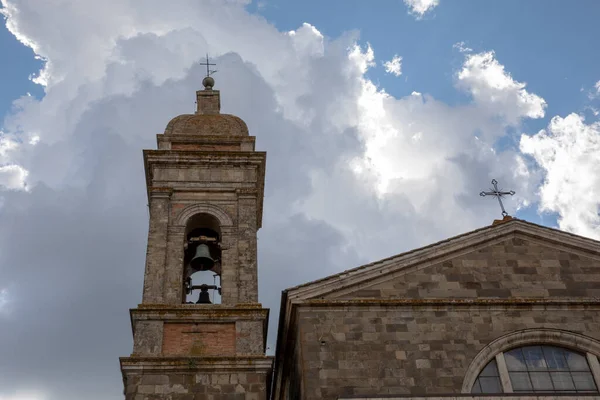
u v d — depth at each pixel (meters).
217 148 31.98
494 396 21.92
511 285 26.58
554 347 25.25
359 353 24.27
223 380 24.44
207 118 33.28
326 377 23.67
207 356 24.77
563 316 25.67
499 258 27.16
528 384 24.38
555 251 27.53
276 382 30.45
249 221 29.11
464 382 23.95
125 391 24.09
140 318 25.78
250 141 32.16
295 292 25.53
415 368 24.11
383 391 23.55
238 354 25.06
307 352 24.16
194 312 26.06
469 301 25.58
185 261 29.30
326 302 25.23
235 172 30.61
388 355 24.31
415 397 22.00
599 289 26.69
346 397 22.19
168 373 24.42
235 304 26.58
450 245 27.20
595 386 24.42
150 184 31.45
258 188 31.17
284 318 26.42
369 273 26.27
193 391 24.14
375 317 25.12
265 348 25.97
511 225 27.89
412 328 24.95
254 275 27.59
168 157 30.50
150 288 26.91
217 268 29.55
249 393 24.25
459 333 24.97
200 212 29.41
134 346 25.11
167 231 28.66
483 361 24.52
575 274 27.00
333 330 24.70
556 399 21.84
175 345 25.41
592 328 25.48
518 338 25.09
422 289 26.20
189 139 31.98
